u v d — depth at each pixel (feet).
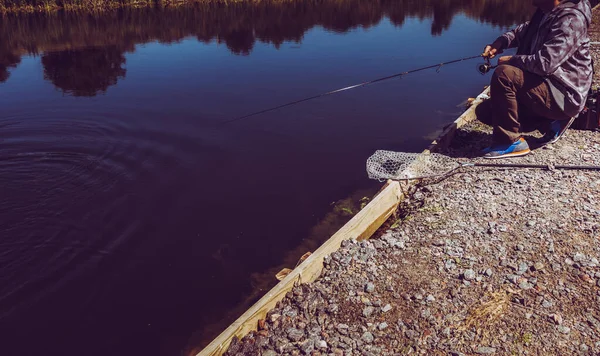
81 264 15.16
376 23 51.19
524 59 17.10
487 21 51.16
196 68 35.14
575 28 16.35
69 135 23.80
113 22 53.21
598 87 21.81
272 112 26.58
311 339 11.26
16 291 14.11
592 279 12.30
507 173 17.65
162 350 12.34
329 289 12.81
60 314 13.37
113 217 17.37
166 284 14.46
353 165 20.86
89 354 12.20
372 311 12.00
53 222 17.10
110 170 20.44
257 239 16.33
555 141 19.61
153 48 41.63
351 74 33.04
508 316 11.47
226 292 14.17
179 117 25.89
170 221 17.19
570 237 13.87
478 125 23.32
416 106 27.68
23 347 12.36
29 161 21.09
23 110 27.22
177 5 62.44
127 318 13.29
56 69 35.83
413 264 13.50
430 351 10.80
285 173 20.25
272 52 39.34
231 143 22.88
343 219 17.25
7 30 49.60
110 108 27.35
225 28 49.39
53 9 59.98
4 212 17.60
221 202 18.28
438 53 38.27
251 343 11.37
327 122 25.39
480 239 14.17
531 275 12.62
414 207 16.72
